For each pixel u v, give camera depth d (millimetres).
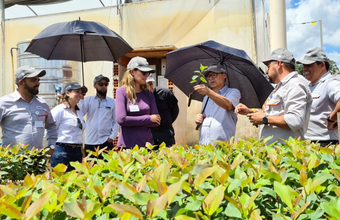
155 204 911
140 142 3371
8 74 9117
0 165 2713
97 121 5133
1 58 9195
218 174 1271
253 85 3779
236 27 7566
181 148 2242
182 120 7320
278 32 7090
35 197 1165
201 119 3592
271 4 7184
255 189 1276
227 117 3424
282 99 2891
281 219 1000
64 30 4680
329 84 3508
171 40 8070
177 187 961
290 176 1364
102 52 5414
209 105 3594
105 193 1160
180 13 8023
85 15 8695
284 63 2984
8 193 1104
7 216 1007
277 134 2906
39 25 8977
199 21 7867
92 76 8414
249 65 3564
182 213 1006
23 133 3678
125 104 3385
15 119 3676
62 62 6883
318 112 3604
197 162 1689
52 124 4078
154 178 1204
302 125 2727
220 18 7691
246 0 7496
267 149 1896
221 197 982
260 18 8789
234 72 3822
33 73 3650
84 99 5223
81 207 990
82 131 4652
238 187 1157
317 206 1160
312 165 1441
